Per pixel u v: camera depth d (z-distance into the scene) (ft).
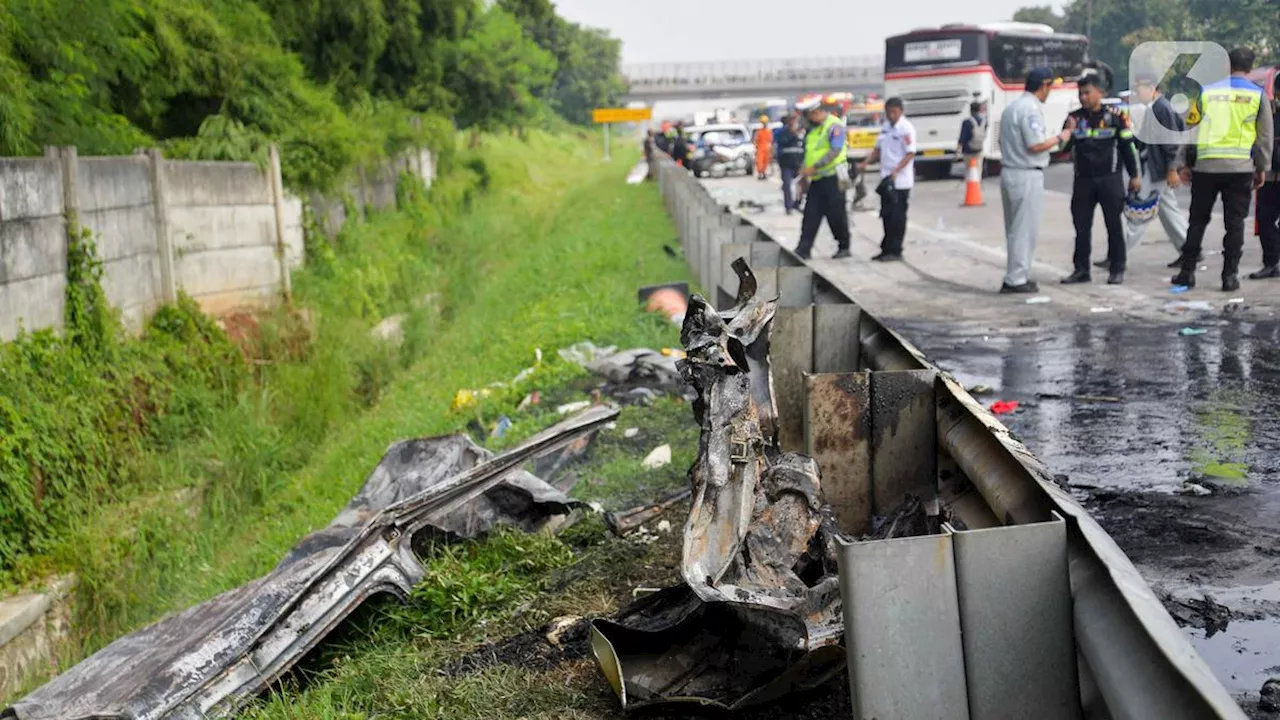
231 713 15.57
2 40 38.65
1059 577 10.03
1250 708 12.03
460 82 102.89
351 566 17.57
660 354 34.86
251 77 59.47
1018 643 10.01
